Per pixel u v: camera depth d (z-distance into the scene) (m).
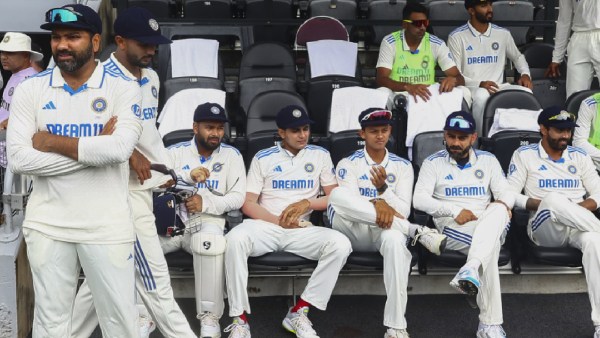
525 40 8.55
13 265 4.75
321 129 6.98
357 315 5.32
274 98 6.38
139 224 4.26
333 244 4.93
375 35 8.36
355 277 5.59
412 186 5.46
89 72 3.67
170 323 4.37
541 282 5.72
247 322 5.07
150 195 4.35
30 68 5.79
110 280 3.74
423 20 7.01
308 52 7.24
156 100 4.46
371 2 8.41
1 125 5.46
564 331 5.18
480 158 5.49
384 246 4.93
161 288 4.34
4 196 4.80
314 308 5.40
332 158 5.85
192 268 5.17
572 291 5.75
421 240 5.04
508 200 5.36
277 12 8.16
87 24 3.56
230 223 5.62
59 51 3.56
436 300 5.59
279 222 5.16
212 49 7.12
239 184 5.23
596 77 7.78
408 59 7.12
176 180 4.55
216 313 4.94
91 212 3.68
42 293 3.75
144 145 4.37
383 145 5.38
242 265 4.89
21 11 7.11
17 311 4.83
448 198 5.45
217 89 6.57
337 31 7.58
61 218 3.68
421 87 6.61
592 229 5.19
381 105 6.39
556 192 5.49
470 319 5.31
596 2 7.06
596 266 5.07
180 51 7.06
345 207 5.05
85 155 3.56
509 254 5.25
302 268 5.46
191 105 6.25
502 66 7.49
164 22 7.71
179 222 4.89
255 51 7.34
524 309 5.48
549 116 5.58
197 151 5.25
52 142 3.56
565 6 7.32
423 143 5.93
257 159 5.45
